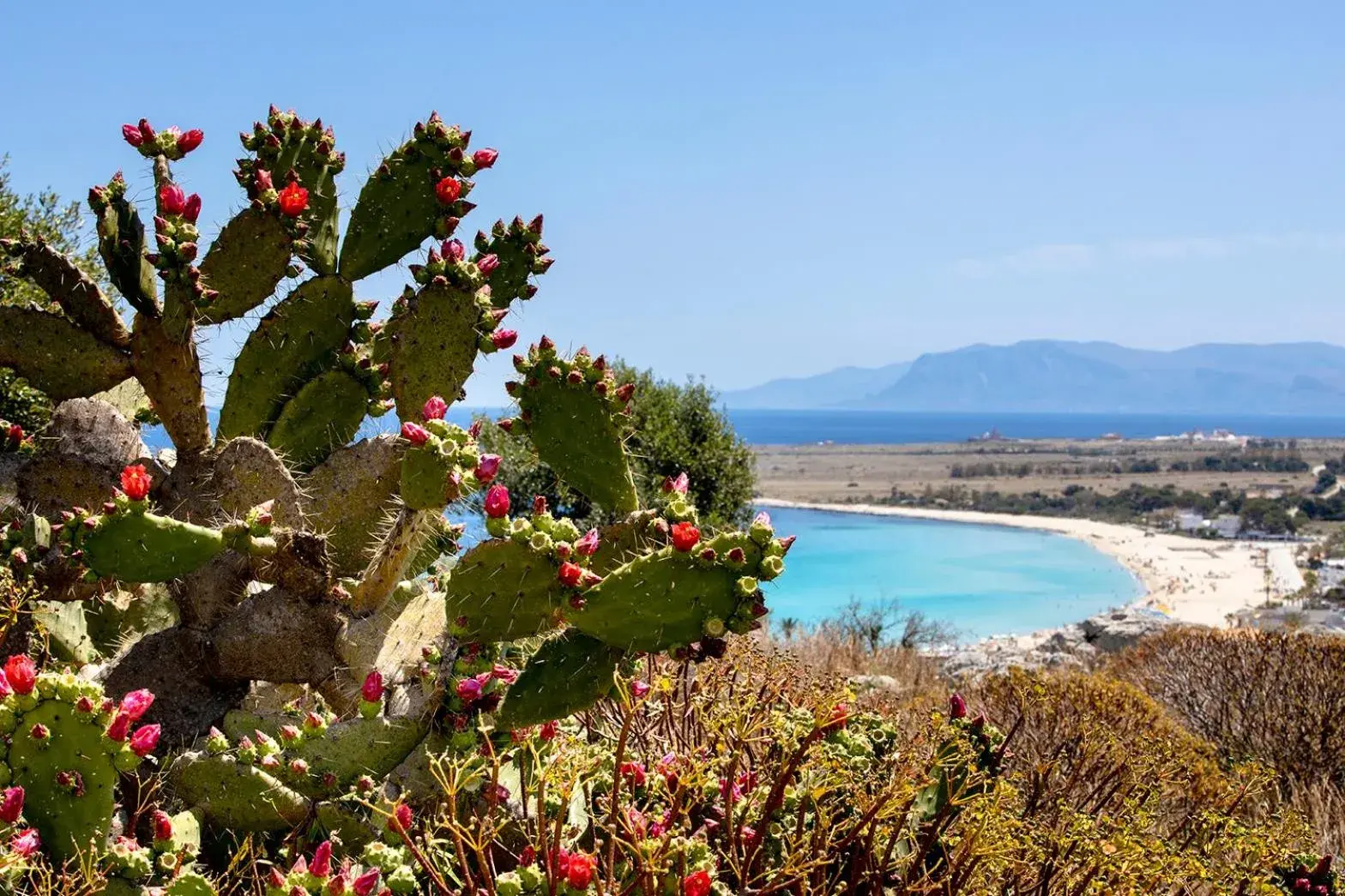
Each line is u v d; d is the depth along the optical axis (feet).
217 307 9.28
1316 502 375.86
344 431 9.80
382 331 10.01
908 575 188.85
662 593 7.00
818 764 7.88
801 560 212.64
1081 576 202.90
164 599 9.57
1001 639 58.29
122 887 5.93
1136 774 11.10
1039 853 8.18
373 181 9.93
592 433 8.66
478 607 7.09
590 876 5.97
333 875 5.74
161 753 7.61
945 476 552.82
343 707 7.89
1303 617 79.25
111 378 9.07
